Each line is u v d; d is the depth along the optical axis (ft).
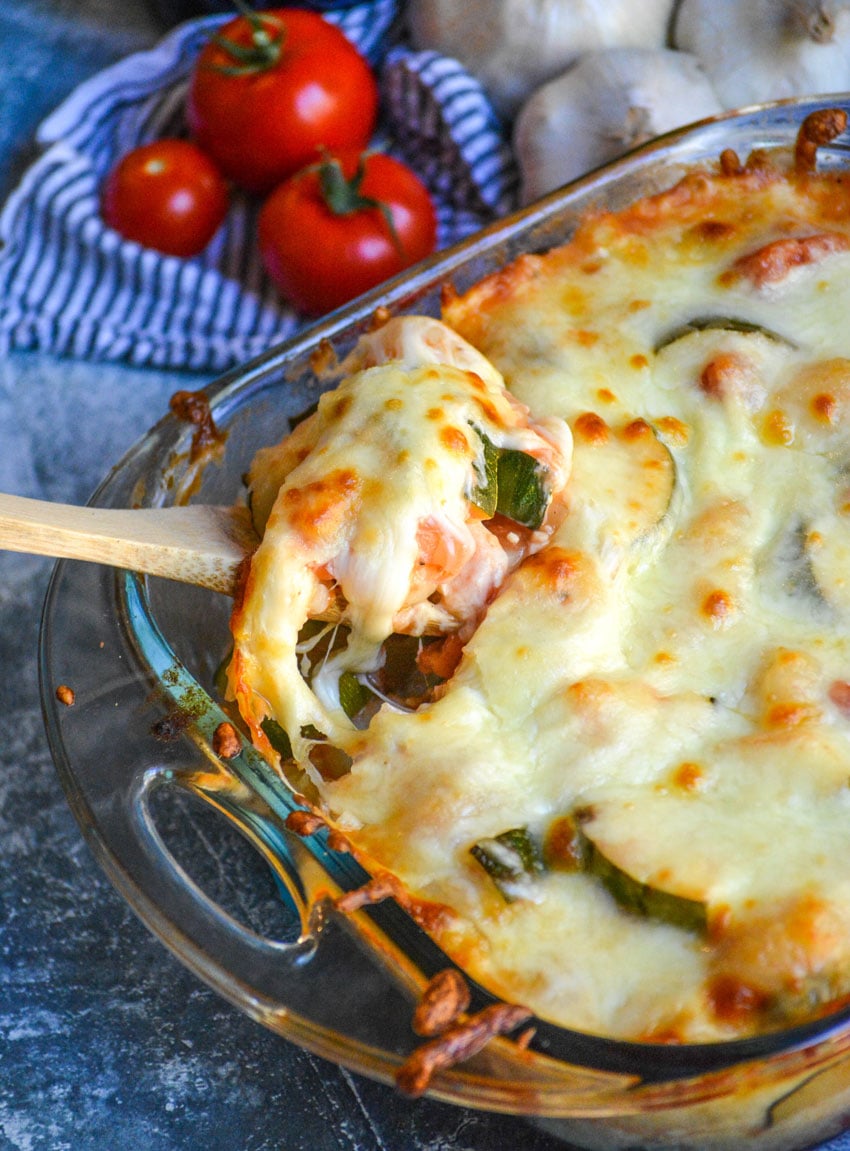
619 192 1.84
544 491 1.62
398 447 1.58
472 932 1.49
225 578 1.62
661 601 1.60
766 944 1.44
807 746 1.51
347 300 2.16
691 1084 1.37
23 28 2.56
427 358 1.67
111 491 1.69
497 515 1.63
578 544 1.61
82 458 2.08
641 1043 1.42
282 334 2.18
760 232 1.79
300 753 1.59
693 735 1.54
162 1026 1.65
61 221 2.24
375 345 1.71
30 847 1.77
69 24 2.56
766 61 2.09
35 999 1.67
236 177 2.27
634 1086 1.38
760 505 1.64
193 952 1.47
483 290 1.78
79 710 1.57
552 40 2.16
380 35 2.36
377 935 1.48
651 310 1.75
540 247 1.84
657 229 1.81
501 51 2.19
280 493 1.60
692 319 1.73
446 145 2.25
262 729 1.60
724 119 1.84
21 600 1.94
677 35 2.16
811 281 1.75
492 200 2.22
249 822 1.53
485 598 1.61
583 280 1.78
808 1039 1.36
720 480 1.66
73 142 2.32
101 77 2.35
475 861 1.50
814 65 2.07
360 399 1.62
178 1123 1.59
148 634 1.61
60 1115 1.61
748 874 1.46
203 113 2.23
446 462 1.58
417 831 1.52
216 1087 1.61
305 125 2.20
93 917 1.72
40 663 1.60
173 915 1.49
